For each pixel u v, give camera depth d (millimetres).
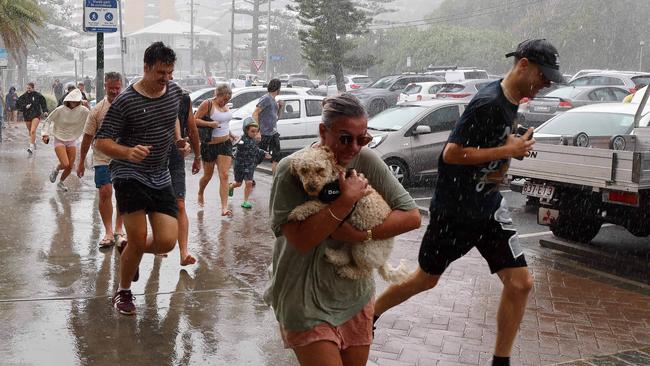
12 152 17141
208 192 12031
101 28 11727
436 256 4887
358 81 45344
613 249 9320
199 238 8703
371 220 3379
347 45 42156
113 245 7883
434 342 5789
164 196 5684
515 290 4703
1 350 5000
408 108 14133
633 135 8867
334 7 41531
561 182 8336
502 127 4625
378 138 13305
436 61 63781
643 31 63562
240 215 10195
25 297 6117
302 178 3225
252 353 5172
